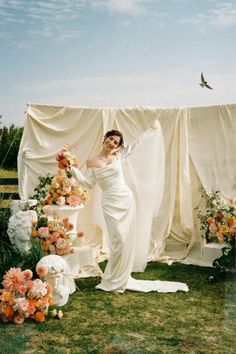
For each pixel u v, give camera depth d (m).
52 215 6.77
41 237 6.12
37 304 5.07
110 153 6.34
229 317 4.27
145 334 4.81
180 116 7.85
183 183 7.76
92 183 6.27
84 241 7.90
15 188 11.27
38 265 5.29
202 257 7.54
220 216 6.91
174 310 5.50
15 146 9.76
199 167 7.77
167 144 7.91
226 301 4.36
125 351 4.39
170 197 7.86
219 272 6.55
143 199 6.97
